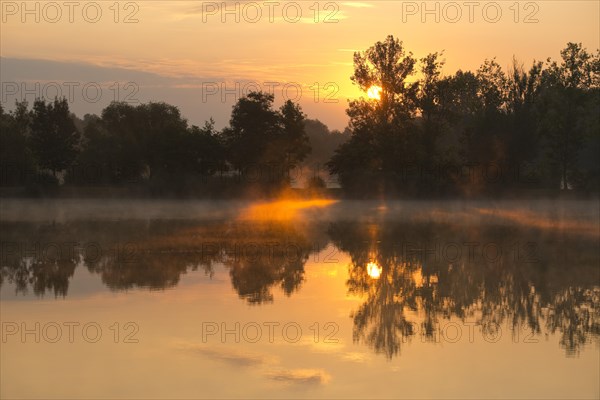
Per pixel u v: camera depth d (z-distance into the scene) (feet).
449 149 277.64
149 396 39.47
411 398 39.17
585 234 133.69
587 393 39.78
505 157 267.18
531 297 67.41
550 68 289.53
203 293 68.69
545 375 42.98
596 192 242.99
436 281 76.89
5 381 41.78
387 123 276.00
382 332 53.57
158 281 75.61
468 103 331.16
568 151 258.57
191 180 259.80
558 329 54.60
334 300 65.87
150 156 280.31
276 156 285.02
